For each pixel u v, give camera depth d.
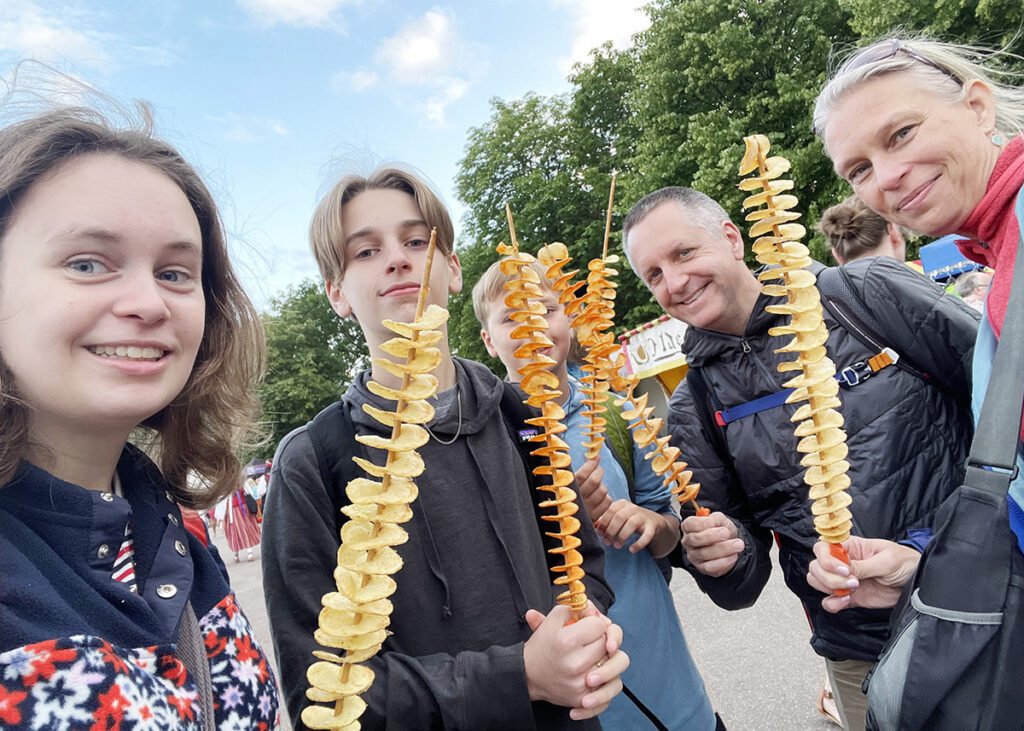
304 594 1.27
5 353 0.87
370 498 0.72
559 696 1.16
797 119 12.46
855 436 1.79
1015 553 1.02
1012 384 1.06
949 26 9.61
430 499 1.43
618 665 1.18
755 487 1.97
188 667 0.99
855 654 1.84
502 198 23.56
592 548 1.64
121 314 0.89
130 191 0.92
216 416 1.34
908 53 1.42
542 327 1.09
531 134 22.42
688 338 2.13
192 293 1.03
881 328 1.80
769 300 1.91
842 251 3.17
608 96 20.73
